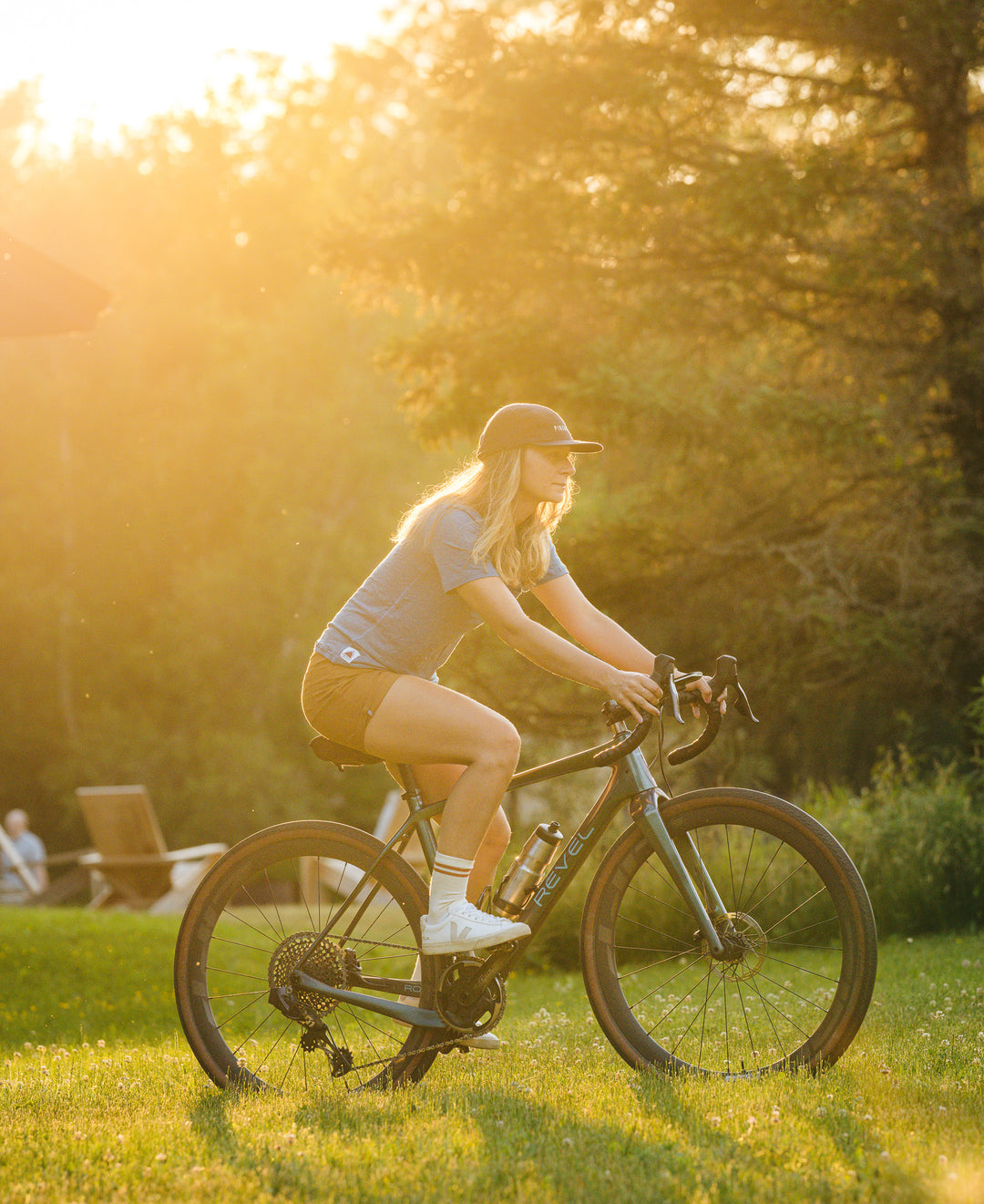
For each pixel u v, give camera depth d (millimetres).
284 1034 3748
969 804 8891
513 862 3268
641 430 10875
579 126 11867
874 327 12273
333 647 3230
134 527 27812
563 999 6066
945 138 12320
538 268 12133
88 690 28031
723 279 11852
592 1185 2332
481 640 12289
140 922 9445
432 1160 2480
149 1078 3568
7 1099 3293
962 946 6914
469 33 12375
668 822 3279
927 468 12086
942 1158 2381
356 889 3377
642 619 13227
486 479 3209
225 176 29438
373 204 13367
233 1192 2363
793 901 7004
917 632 11352
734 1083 3082
